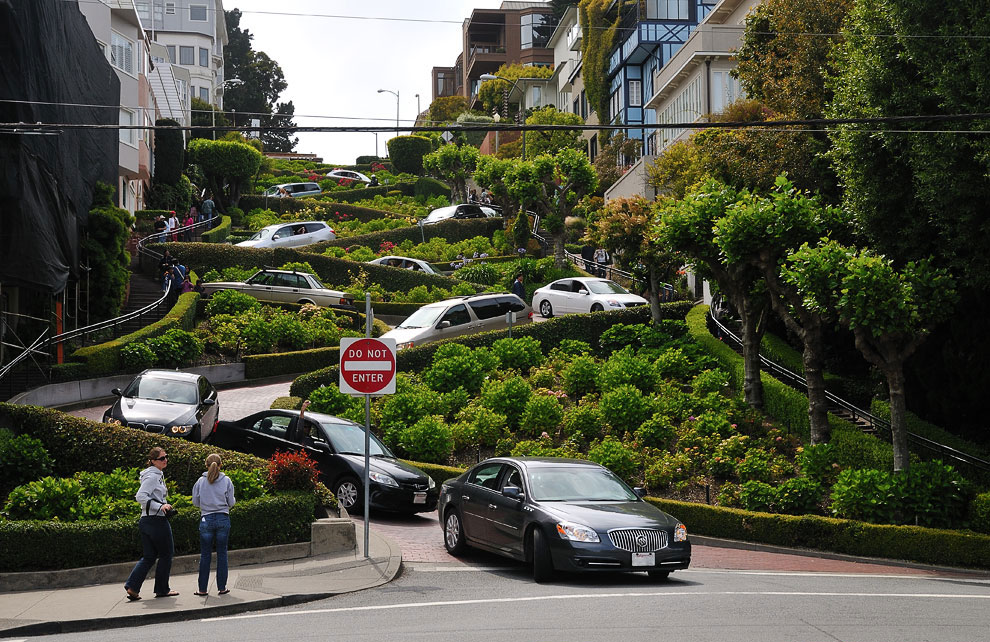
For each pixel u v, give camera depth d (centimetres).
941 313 1748
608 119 7669
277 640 873
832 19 2689
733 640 851
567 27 9944
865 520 1695
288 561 1335
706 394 2480
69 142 2739
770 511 1780
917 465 1706
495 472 1409
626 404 2247
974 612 1034
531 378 2673
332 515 1523
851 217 2039
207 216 5762
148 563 1084
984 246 1702
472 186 8894
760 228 2083
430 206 7850
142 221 5238
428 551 1506
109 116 3400
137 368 2739
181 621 1016
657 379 2550
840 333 2623
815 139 2581
